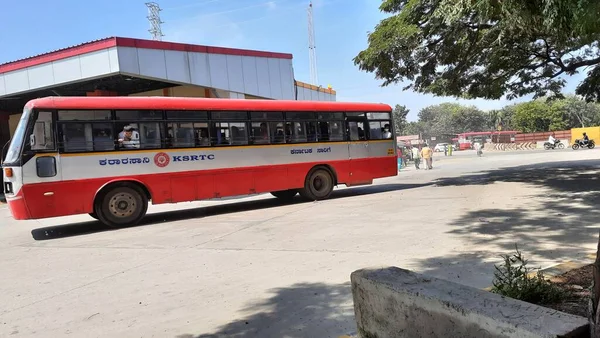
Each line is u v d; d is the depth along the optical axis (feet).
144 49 49.83
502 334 6.79
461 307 7.47
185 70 53.42
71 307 15.69
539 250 18.70
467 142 211.00
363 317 9.95
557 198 32.65
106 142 32.63
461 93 52.95
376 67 44.62
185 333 12.79
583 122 233.55
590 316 6.52
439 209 31.91
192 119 36.27
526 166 69.82
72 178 31.30
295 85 70.64
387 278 9.41
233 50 59.00
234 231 28.96
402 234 24.12
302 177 42.01
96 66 48.98
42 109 30.53
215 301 15.35
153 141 34.45
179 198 35.42
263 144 39.75
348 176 44.78
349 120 45.27
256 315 13.80
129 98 33.88
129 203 33.65
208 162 36.81
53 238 31.17
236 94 59.11
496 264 17.16
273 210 38.55
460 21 36.14
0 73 55.16
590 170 53.57
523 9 17.69
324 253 21.08
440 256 19.03
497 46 40.70
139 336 12.76
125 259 22.76
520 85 54.39
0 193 75.56
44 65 52.39
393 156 48.03
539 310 7.07
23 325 14.20
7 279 20.20
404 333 8.79
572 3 14.05
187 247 24.76
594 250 18.10
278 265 19.53
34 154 30.12
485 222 25.53
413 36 40.09
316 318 13.24
